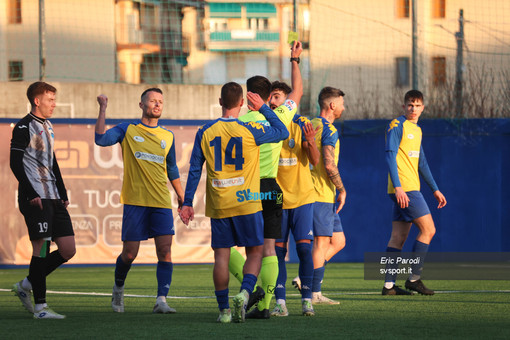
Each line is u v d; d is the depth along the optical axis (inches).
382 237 1792.6
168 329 674.8
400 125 1036.5
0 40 4094.5
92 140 1665.8
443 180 1801.2
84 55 4052.7
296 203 799.7
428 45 3666.3
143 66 4180.6
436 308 863.1
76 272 1553.9
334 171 868.0
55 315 775.7
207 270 1587.1
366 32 3875.5
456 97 2018.9
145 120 860.6
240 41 5305.1
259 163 738.2
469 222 1803.6
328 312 822.5
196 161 717.3
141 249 1680.6
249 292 711.1
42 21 1824.6
